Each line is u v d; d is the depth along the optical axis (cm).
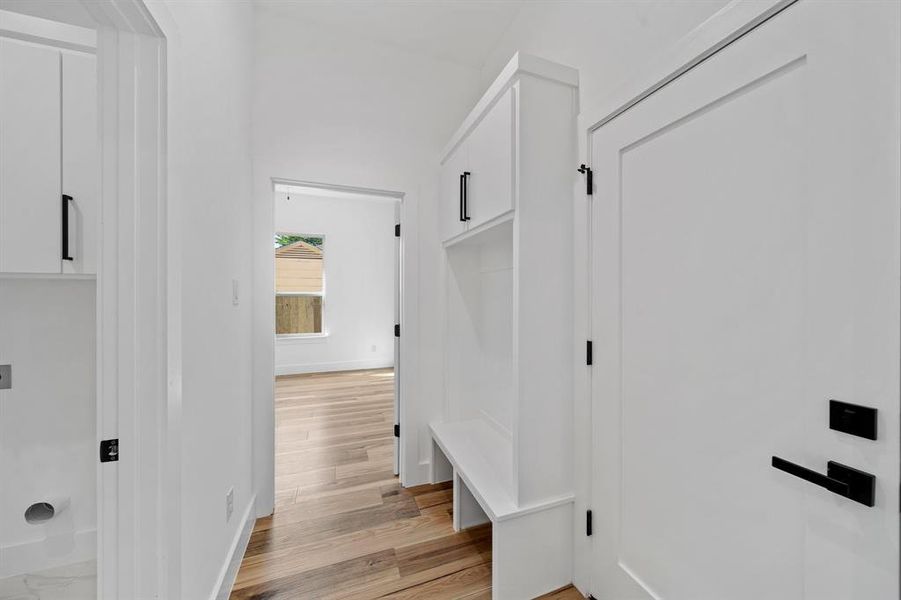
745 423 93
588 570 146
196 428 117
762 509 89
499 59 232
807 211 79
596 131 143
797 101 81
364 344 595
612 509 135
